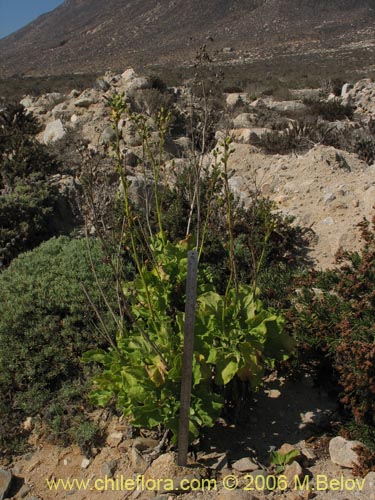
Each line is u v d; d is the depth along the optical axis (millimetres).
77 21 144625
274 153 10969
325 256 5770
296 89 27812
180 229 6055
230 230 3541
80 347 4434
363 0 102625
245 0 113938
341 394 3631
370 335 3557
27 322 4594
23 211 6930
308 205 6660
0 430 3982
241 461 3416
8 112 12750
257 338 3469
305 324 4004
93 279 4941
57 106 14547
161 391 3363
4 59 110625
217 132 10367
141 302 3932
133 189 7211
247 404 3807
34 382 4301
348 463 3326
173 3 120938
